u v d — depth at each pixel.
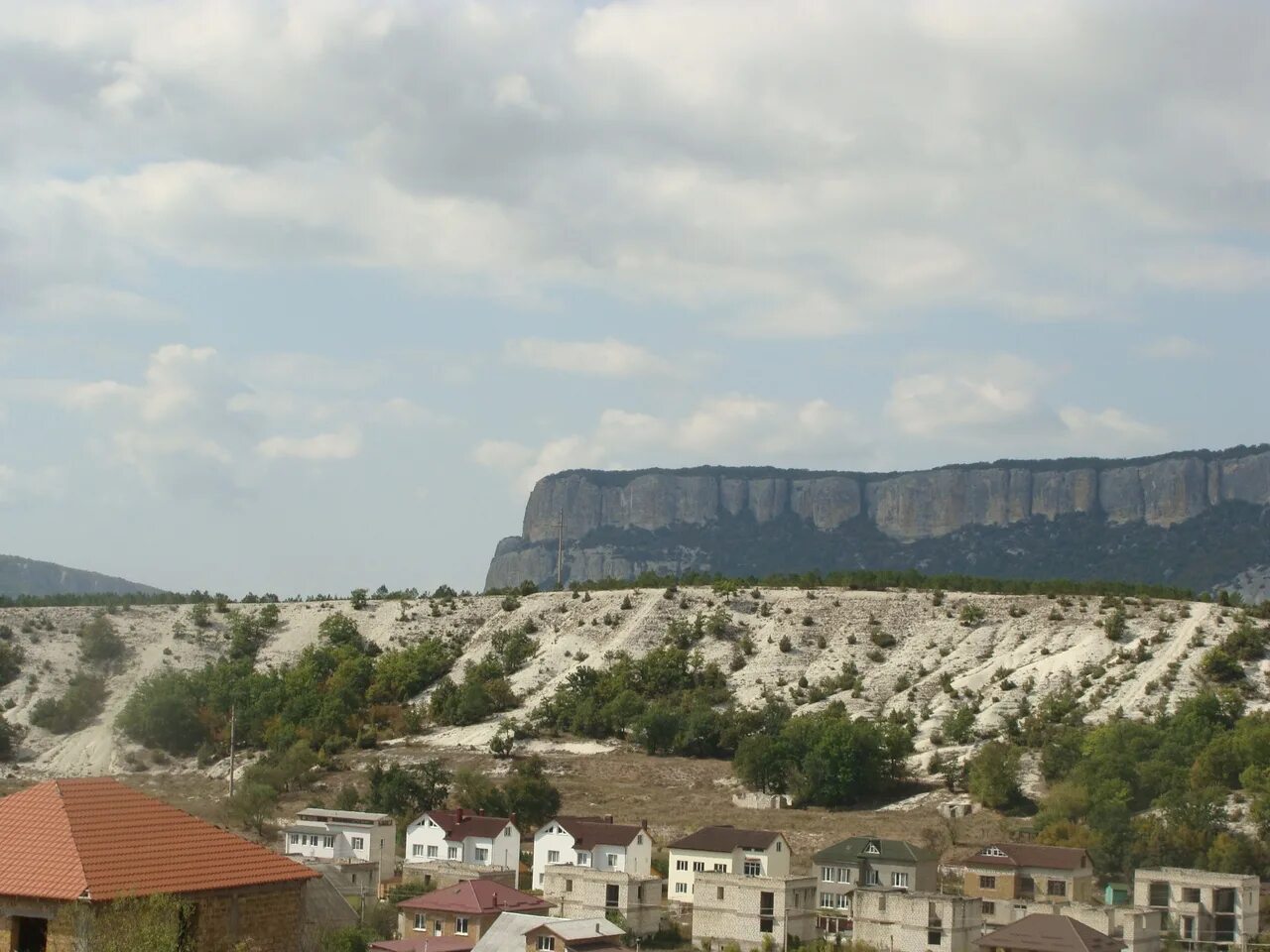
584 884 168.88
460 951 135.00
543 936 132.25
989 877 181.50
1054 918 152.25
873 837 195.25
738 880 166.88
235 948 60.31
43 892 56.75
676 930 173.00
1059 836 199.75
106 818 61.97
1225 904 172.62
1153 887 175.12
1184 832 196.38
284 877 62.81
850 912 172.38
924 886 182.88
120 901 56.53
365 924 146.25
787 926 164.00
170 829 62.97
